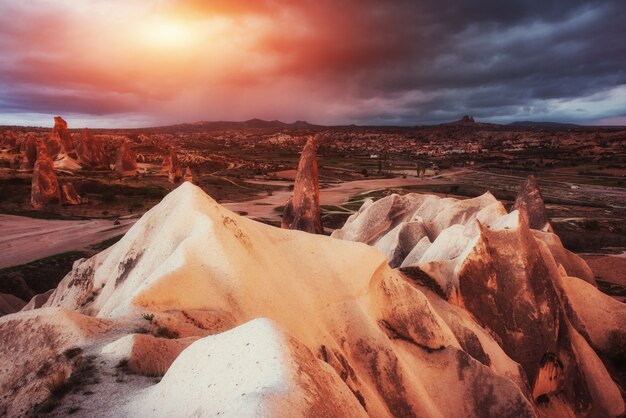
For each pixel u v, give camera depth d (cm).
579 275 4528
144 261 2286
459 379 2292
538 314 2905
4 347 1300
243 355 878
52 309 1376
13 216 7775
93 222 7562
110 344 1245
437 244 3819
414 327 2498
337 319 2261
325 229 8044
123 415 927
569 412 2852
